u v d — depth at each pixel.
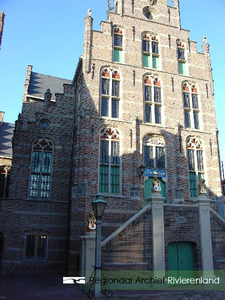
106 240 13.54
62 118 21.09
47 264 17.92
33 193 19.05
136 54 20.89
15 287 12.97
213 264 14.91
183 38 22.69
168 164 19.28
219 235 15.52
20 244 17.80
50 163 19.95
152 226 14.31
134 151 18.48
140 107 19.72
